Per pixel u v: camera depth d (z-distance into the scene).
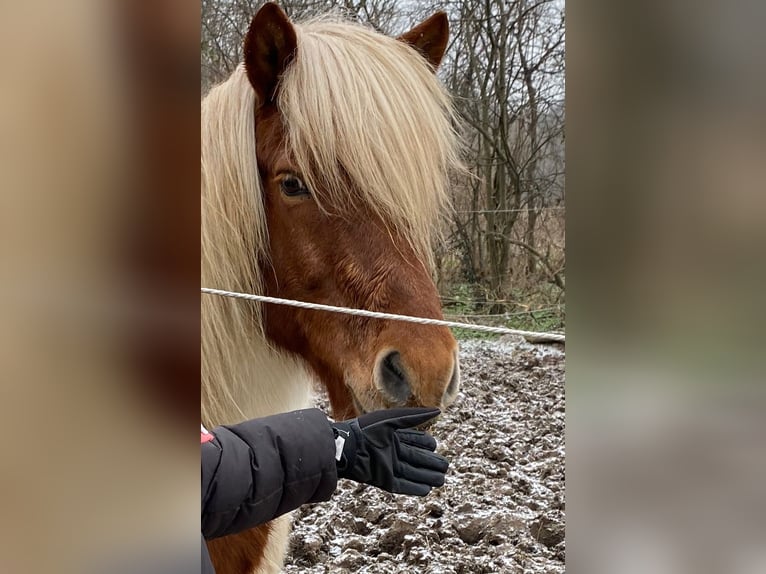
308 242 1.52
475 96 6.90
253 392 1.63
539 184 7.20
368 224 1.48
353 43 1.57
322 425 0.96
